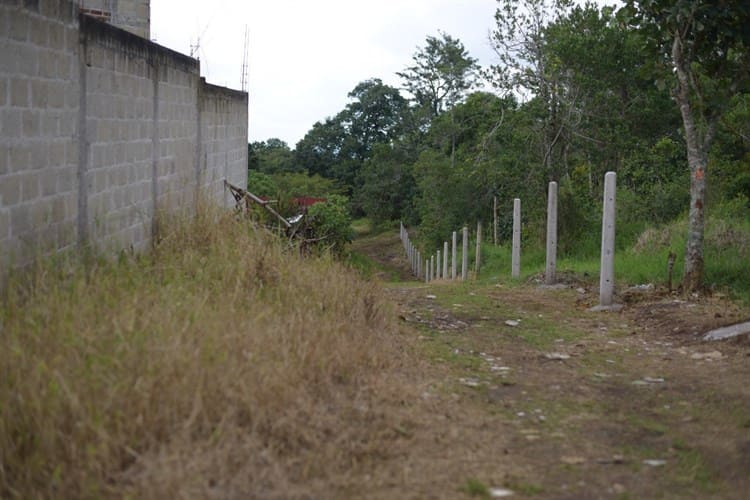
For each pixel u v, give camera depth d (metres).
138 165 9.70
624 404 6.56
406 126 68.94
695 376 7.46
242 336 5.80
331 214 26.22
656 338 9.16
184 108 11.91
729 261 12.57
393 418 5.61
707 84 11.61
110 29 8.58
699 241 11.33
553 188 13.41
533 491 4.70
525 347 8.66
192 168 12.52
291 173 73.56
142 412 4.66
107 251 8.37
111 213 8.77
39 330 5.28
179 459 4.34
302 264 9.12
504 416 6.11
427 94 71.12
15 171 6.46
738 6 10.73
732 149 24.06
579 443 5.59
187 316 5.89
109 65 8.60
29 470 4.25
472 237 35.38
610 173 10.96
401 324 9.27
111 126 8.72
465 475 4.88
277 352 5.85
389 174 66.12
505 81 25.58
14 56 6.41
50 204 7.15
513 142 26.25
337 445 5.02
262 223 11.82
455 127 48.75
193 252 8.86
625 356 8.30
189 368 5.05
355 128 80.94
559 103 25.59
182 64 11.70
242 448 4.65
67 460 4.33
